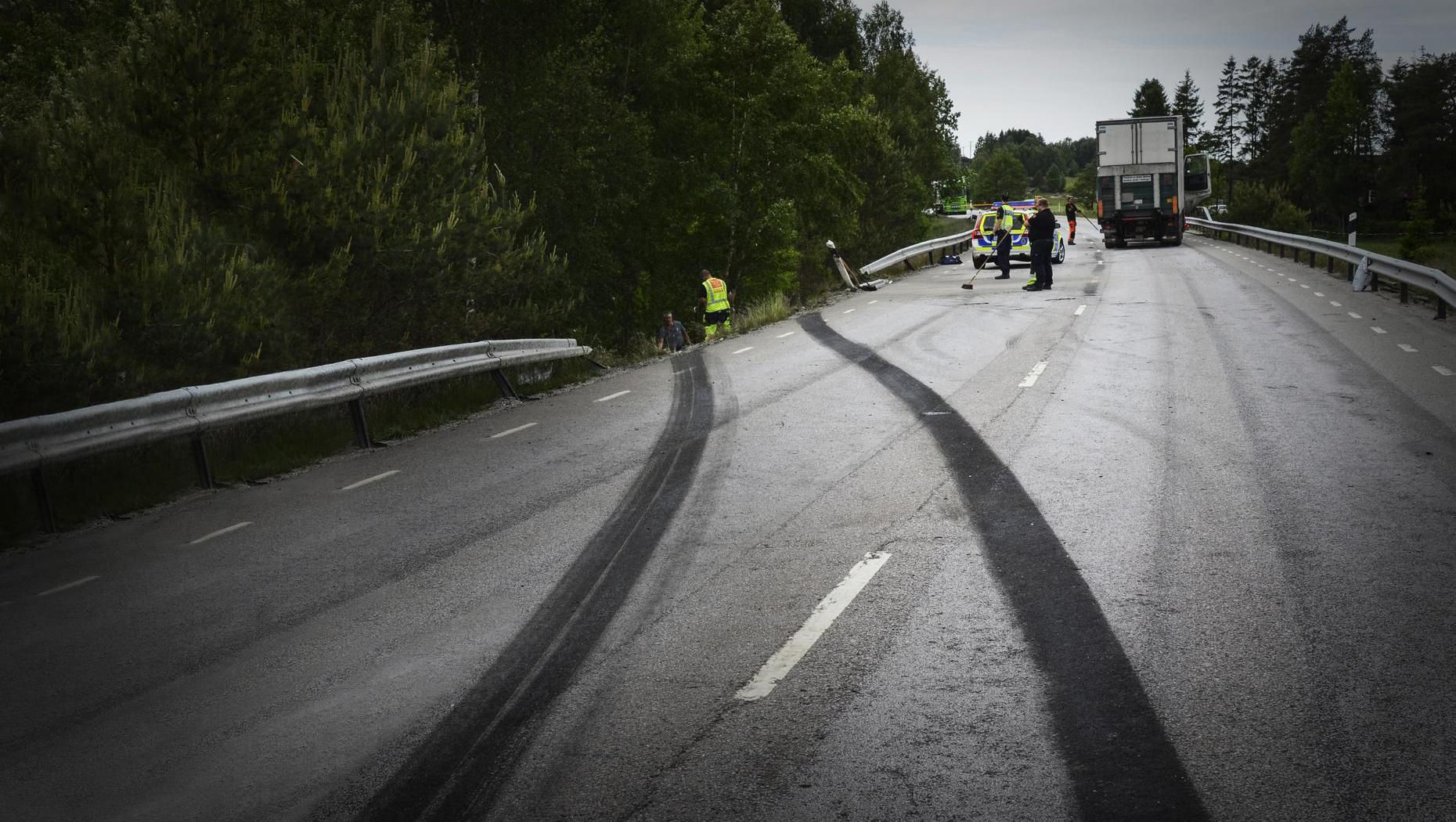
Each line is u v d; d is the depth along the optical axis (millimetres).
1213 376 13344
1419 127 108750
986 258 35156
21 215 12055
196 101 14758
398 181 15430
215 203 14766
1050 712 4648
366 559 7371
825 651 5391
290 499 9375
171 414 9633
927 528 7414
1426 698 4629
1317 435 9898
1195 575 6297
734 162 34000
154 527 8664
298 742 4672
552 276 17922
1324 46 132375
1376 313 19453
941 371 14602
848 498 8328
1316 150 115812
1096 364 14586
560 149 28156
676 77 33656
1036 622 5648
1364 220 110625
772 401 13031
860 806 3961
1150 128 42656
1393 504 7578
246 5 15711
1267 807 3857
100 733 4871
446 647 5703
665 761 4344
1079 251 44062
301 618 6250
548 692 5062
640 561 7004
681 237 35469
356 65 17828
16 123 13352
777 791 4078
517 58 29516
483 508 8617
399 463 10688
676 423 11961
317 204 14625
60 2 26344
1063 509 7777
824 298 28828
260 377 10469
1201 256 37531
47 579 7355
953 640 5465
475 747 4547
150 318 11688
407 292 15297
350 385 11633
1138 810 3865
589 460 10242
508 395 14578
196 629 6180
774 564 6809
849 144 36094
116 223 12078
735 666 5250
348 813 4062
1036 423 10898
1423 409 10898
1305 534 6988
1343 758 4172
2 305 10031
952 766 4219
